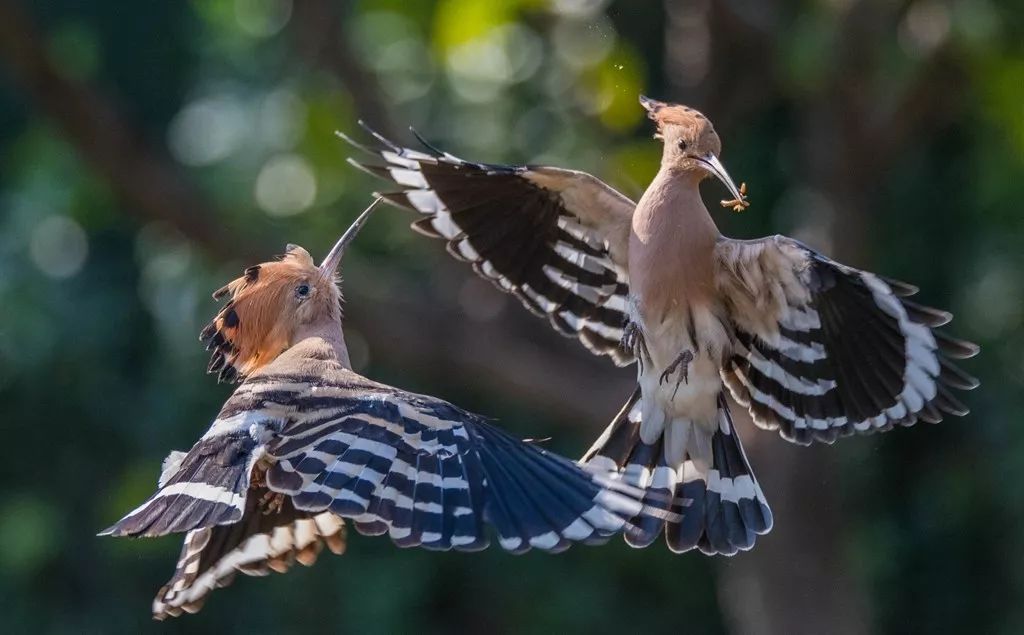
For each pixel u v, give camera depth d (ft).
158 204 39.81
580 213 23.81
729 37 39.60
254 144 46.11
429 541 18.01
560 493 18.61
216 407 50.88
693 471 22.75
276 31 46.39
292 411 19.45
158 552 50.90
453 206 23.71
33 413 51.52
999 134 42.98
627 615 53.06
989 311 49.01
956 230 50.01
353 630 51.80
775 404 23.02
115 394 51.80
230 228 40.78
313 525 20.56
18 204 47.37
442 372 42.57
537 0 36.86
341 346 22.47
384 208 43.68
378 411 19.31
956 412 22.02
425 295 42.37
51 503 51.44
